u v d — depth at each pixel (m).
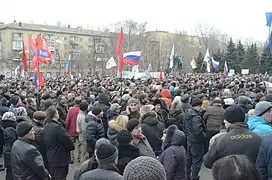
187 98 9.66
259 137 4.12
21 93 12.89
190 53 94.62
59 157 6.66
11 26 87.81
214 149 4.25
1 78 33.59
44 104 9.41
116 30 87.12
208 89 15.05
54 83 23.17
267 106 4.95
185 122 7.95
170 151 5.72
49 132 6.65
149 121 6.90
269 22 15.58
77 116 9.84
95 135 7.98
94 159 4.32
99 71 84.88
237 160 2.14
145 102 9.61
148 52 82.50
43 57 21.14
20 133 5.27
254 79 28.47
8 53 86.56
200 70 60.44
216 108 8.79
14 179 5.29
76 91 13.55
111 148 3.78
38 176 5.27
